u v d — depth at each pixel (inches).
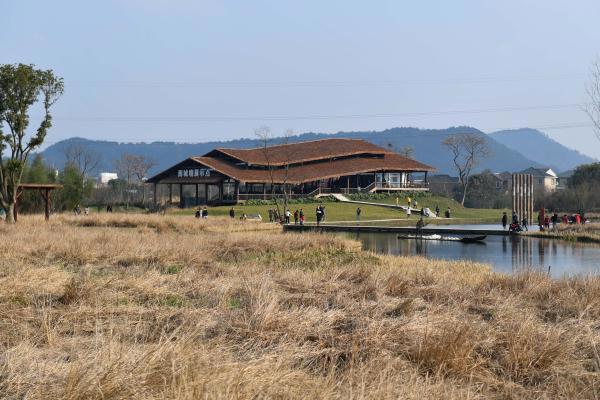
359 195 3496.6
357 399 206.5
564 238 1593.3
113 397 191.3
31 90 1466.5
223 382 200.5
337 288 438.6
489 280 541.3
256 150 3703.3
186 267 603.5
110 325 280.5
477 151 4830.2
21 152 1489.9
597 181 3472.0
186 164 3307.1
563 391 243.3
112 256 678.5
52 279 428.5
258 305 326.3
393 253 1261.1
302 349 263.0
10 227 1165.7
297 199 3267.7
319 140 4106.8
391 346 281.1
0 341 262.1
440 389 227.3
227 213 2696.9
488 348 291.4
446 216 3006.9
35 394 189.5
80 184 2655.0
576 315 381.4
